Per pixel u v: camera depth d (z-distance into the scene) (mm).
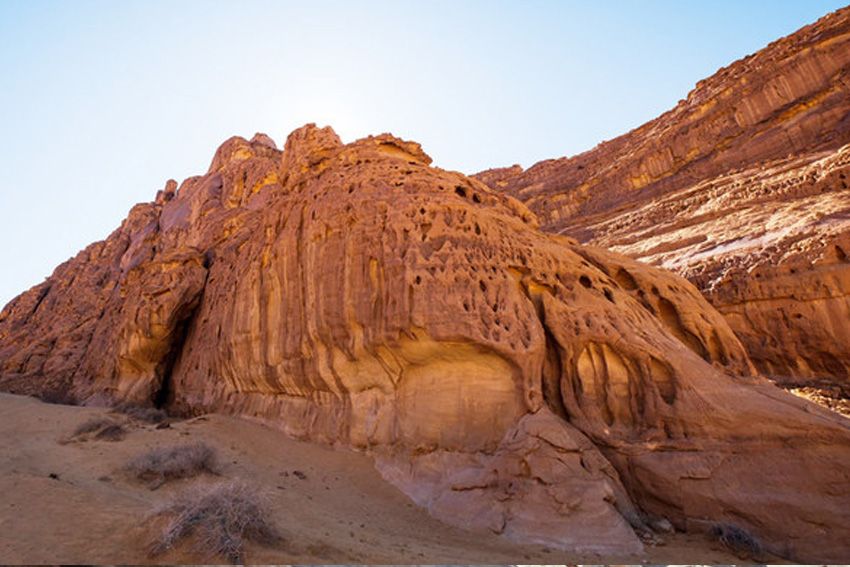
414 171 15688
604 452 10078
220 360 20406
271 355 16391
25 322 55969
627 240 38656
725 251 26531
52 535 5281
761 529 8016
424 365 11906
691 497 8789
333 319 13602
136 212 66438
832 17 41625
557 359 11555
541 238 14625
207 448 11016
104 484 8531
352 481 11336
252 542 5707
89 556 4875
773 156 38188
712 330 12875
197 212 52531
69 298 54125
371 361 13023
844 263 19719
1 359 48531
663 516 8961
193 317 27234
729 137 43438
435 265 11922
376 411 12891
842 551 7391
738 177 37156
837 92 36656
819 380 19203
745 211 30531
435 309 11195
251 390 18562
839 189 26422
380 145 19500
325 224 14992
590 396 10789
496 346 10586
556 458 8953
